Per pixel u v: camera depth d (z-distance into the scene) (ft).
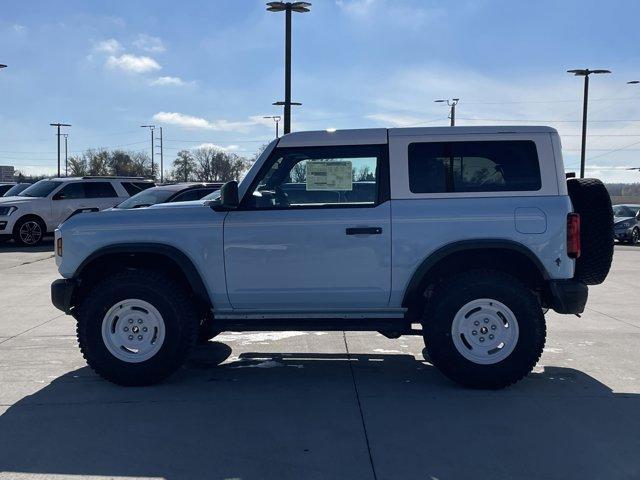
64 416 15.58
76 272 18.17
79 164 270.67
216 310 18.21
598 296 33.60
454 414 15.58
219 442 13.96
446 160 17.74
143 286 17.62
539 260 17.13
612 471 12.46
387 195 17.61
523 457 13.10
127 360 17.72
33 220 59.57
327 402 16.58
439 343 17.25
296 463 12.90
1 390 17.65
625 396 16.88
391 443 13.85
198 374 19.30
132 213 18.20
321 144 18.03
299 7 67.41
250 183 18.03
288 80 68.44
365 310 18.03
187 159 242.37
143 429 14.73
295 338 24.20
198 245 17.80
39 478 12.30
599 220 17.99
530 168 17.56
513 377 17.11
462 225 17.24
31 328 25.76
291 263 17.67
